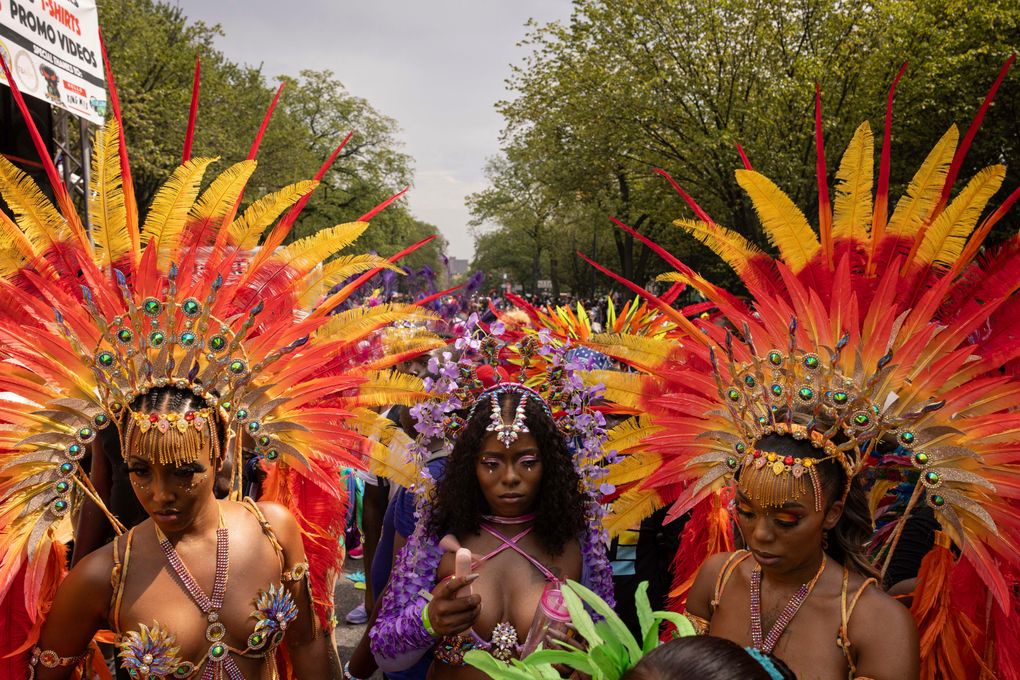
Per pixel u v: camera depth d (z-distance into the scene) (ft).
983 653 7.64
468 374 8.67
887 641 6.18
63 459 7.52
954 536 7.26
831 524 6.47
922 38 60.70
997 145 61.82
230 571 7.01
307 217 148.15
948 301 8.01
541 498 8.30
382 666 8.18
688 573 10.03
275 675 7.27
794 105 66.54
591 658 4.87
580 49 77.10
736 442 7.85
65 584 6.88
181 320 7.33
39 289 8.02
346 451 8.78
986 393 7.17
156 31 84.02
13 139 24.52
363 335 9.01
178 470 6.66
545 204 104.01
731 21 71.20
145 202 76.33
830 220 8.39
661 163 81.15
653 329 16.28
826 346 7.16
